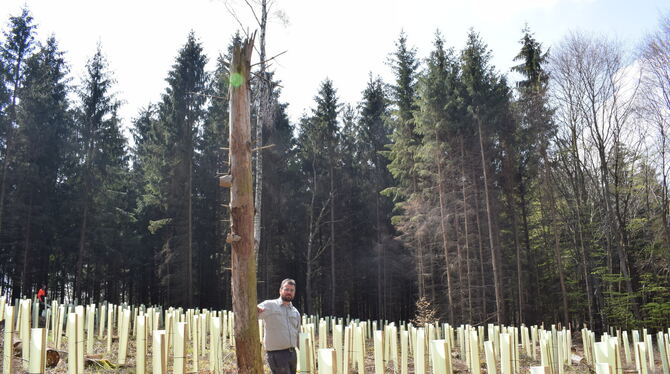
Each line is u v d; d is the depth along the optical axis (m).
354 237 33.53
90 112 27.34
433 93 23.08
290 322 5.70
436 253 24.89
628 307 21.44
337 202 32.59
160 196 28.30
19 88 24.47
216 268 32.03
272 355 5.55
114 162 28.55
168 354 8.50
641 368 7.94
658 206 22.38
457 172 23.25
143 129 36.78
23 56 24.94
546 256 26.02
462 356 10.82
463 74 23.59
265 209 29.22
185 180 27.33
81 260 25.69
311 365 5.71
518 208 25.83
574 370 10.09
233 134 5.60
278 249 31.83
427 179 25.02
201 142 29.69
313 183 33.09
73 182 27.42
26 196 25.64
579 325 26.50
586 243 24.02
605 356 5.57
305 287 34.03
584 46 22.77
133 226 32.50
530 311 24.67
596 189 23.25
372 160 33.28
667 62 20.06
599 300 23.34
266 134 29.31
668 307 20.33
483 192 22.94
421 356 5.21
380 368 6.14
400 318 33.09
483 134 22.31
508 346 6.20
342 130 35.22
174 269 27.61
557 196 24.84
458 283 22.14
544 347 8.19
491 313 22.86
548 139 23.12
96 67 27.84
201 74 28.83
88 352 8.60
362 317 36.06
